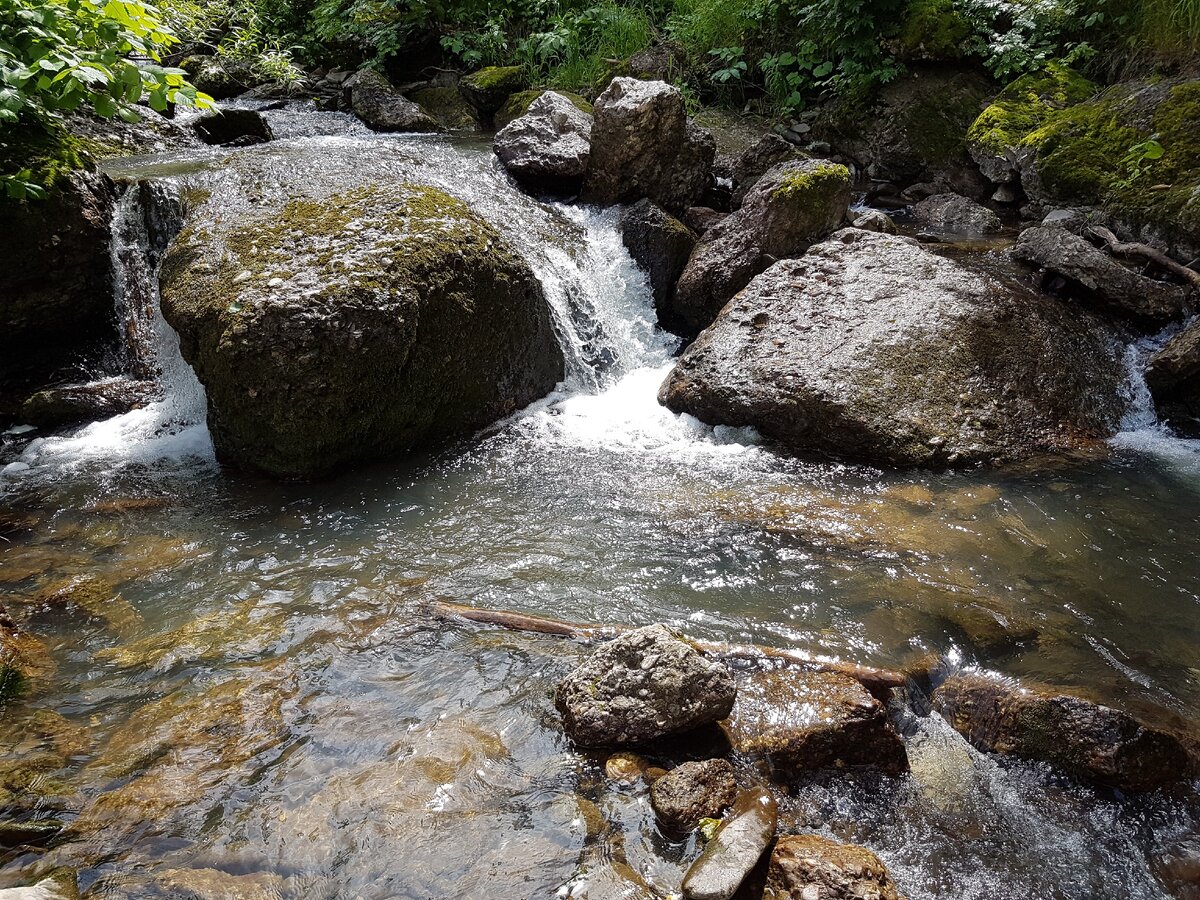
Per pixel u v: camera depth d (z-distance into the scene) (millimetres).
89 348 5867
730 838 2377
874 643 3361
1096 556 3965
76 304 5660
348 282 4645
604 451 5066
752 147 8281
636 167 7180
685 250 6930
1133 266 6387
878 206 8641
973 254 6770
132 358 5738
